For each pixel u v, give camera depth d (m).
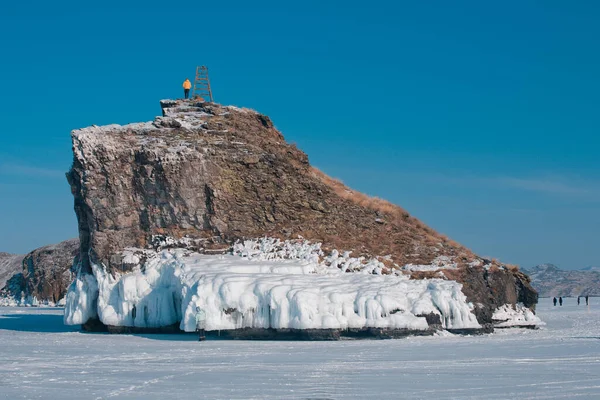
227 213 36.53
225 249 35.66
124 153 36.28
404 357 23.00
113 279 34.84
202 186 36.59
